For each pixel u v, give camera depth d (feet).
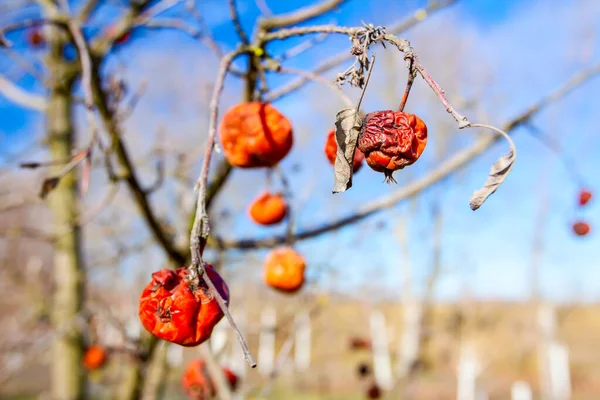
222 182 1.59
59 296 2.96
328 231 1.64
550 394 7.66
